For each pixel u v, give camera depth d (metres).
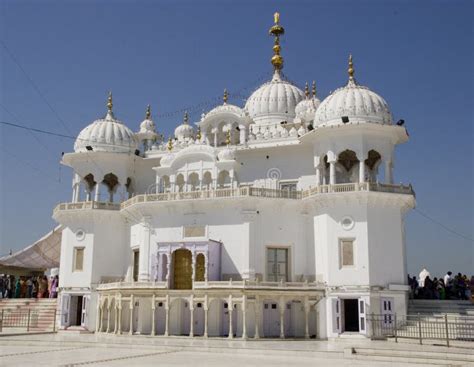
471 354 21.44
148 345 26.38
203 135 42.78
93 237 38.44
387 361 21.44
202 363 20.12
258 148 38.03
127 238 39.12
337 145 33.56
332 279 31.91
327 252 32.38
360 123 32.84
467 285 34.69
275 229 34.41
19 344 27.81
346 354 22.62
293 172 37.66
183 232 35.25
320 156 34.59
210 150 36.50
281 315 31.11
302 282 32.38
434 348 23.31
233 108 41.69
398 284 31.59
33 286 44.88
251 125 43.19
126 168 40.94
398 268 31.98
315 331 32.41
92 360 20.84
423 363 20.61
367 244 31.56
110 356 22.36
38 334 33.50
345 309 32.62
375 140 33.47
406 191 32.91
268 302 33.06
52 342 27.98
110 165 40.34
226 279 33.75
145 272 35.94
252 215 33.97
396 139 34.72
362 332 30.59
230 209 34.53
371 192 31.72
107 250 38.62
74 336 31.66
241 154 39.06
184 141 43.06
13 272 48.47
